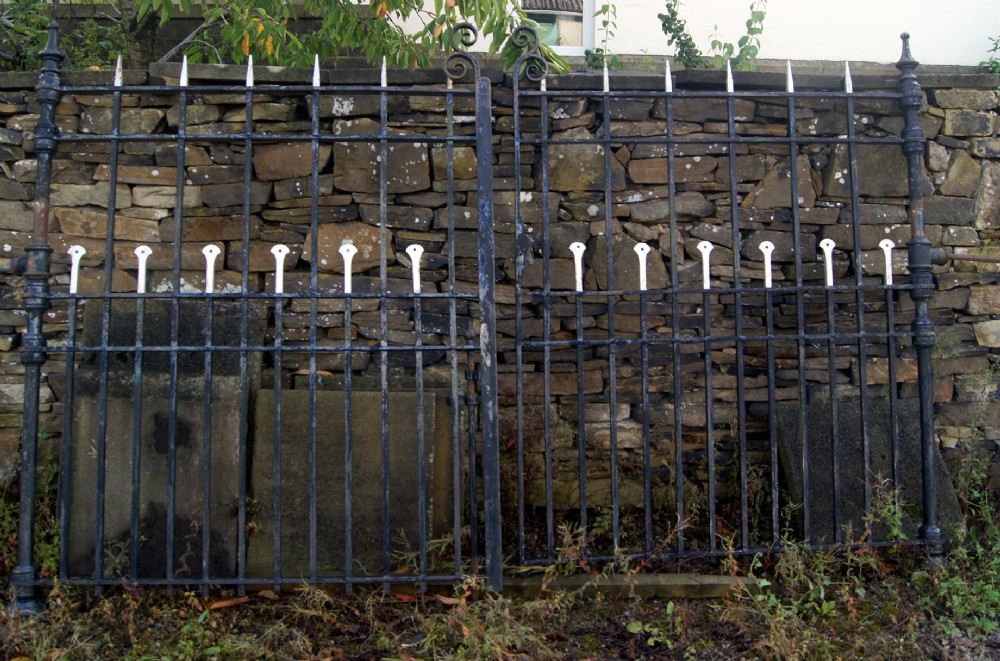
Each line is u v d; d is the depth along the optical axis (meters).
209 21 3.76
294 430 2.92
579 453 2.96
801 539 3.06
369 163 3.22
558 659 2.45
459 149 3.25
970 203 3.39
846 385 3.38
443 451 3.06
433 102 3.24
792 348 3.37
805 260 3.36
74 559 2.83
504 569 2.88
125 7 4.08
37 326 2.72
